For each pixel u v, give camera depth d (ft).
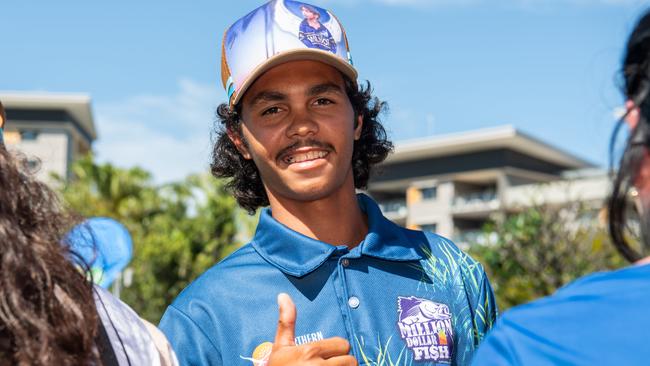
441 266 7.69
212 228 76.38
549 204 37.40
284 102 7.46
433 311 7.36
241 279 7.49
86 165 84.58
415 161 169.48
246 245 7.94
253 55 7.45
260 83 7.50
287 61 7.39
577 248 35.12
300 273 7.29
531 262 35.24
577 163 176.65
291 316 5.87
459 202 160.97
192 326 7.27
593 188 83.61
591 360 3.27
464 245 56.39
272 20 7.45
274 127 7.48
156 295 70.54
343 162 7.55
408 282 7.45
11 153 4.22
